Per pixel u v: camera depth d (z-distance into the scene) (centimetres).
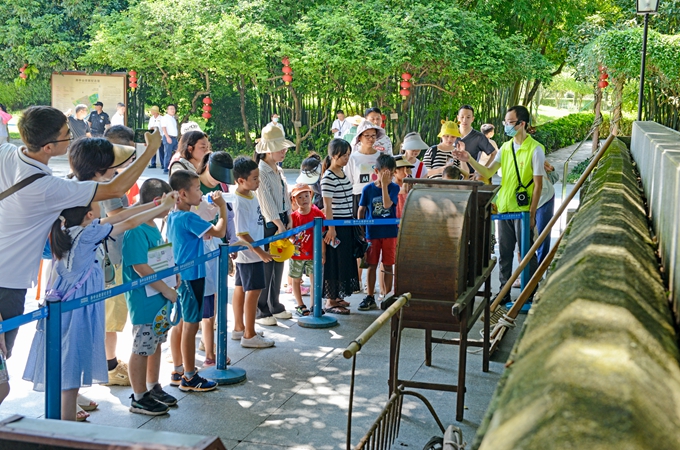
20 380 555
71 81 2534
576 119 3450
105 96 2527
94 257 445
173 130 2170
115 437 198
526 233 766
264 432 471
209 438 195
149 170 2178
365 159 836
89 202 420
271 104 2575
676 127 2144
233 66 2283
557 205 1477
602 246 230
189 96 2567
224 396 532
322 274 725
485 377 581
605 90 2192
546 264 636
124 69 2692
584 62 2005
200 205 586
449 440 368
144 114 2677
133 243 477
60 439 199
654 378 127
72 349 426
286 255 702
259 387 551
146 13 2375
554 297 182
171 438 197
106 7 2653
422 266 467
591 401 111
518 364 147
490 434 120
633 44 1861
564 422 106
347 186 762
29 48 2575
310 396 534
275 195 690
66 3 2586
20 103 2928
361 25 2264
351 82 2312
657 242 354
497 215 752
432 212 477
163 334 496
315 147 2486
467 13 2239
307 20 2372
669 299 263
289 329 704
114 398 525
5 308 413
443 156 884
